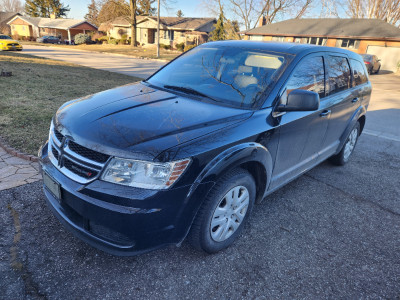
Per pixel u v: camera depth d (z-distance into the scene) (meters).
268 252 2.68
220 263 2.49
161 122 2.24
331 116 3.64
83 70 13.77
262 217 3.22
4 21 63.72
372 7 40.06
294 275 2.45
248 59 3.16
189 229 2.22
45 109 6.12
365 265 2.64
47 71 11.84
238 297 2.18
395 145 6.17
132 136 2.05
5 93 7.19
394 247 2.93
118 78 12.30
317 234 3.02
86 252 2.47
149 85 3.23
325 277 2.46
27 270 2.23
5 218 2.77
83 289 2.12
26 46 33.41
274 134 2.67
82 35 45.75
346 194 3.92
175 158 1.98
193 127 2.24
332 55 3.71
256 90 2.80
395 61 27.83
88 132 2.12
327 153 4.04
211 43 3.76
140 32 45.75
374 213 3.52
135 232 1.99
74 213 2.21
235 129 2.36
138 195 1.93
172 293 2.16
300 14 40.53
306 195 3.81
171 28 42.06
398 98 12.41
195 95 2.87
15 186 3.28
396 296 2.33
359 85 4.45
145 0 44.06
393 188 4.21
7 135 4.54
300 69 3.04
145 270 2.35
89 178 2.04
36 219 2.79
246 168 2.68
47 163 2.37
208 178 2.13
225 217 2.50
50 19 57.28
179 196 2.04
